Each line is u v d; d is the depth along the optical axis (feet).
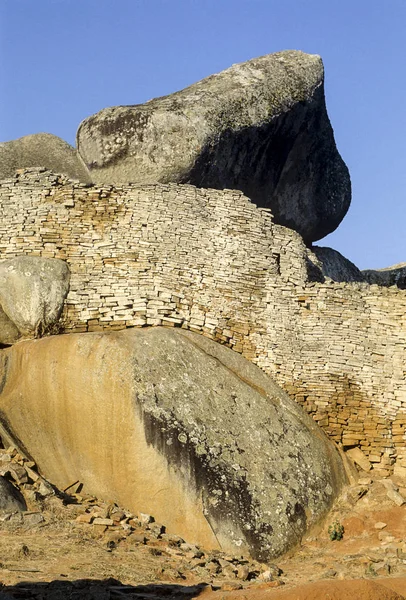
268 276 76.54
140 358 66.80
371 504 66.54
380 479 71.05
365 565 59.16
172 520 62.54
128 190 75.87
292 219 93.09
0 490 60.08
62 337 69.05
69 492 64.75
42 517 59.67
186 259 75.00
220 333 74.13
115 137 82.79
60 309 72.84
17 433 67.36
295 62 91.50
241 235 76.95
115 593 49.83
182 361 68.03
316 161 93.45
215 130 83.51
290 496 63.98
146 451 63.98
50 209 75.31
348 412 74.23
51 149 85.10
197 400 66.23
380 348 75.77
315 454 67.56
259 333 74.90
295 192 92.58
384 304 76.74
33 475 63.67
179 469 63.26
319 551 62.39
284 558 61.36
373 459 73.61
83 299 73.31
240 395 68.18
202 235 75.92
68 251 74.59
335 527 64.03
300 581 56.13
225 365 71.26
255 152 87.30
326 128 93.04
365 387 74.84
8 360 70.18
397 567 57.98
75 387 66.59
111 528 60.49
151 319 73.00
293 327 75.46
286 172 91.40
